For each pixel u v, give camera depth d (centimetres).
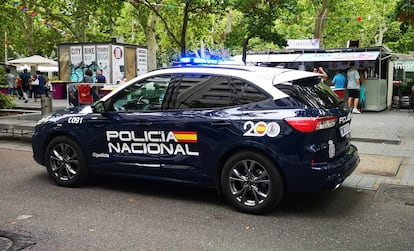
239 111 536
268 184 522
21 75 2300
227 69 570
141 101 607
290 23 2112
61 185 662
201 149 553
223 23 2766
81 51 2097
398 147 948
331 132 525
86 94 1147
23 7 2152
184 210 554
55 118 668
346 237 466
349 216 532
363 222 512
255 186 532
